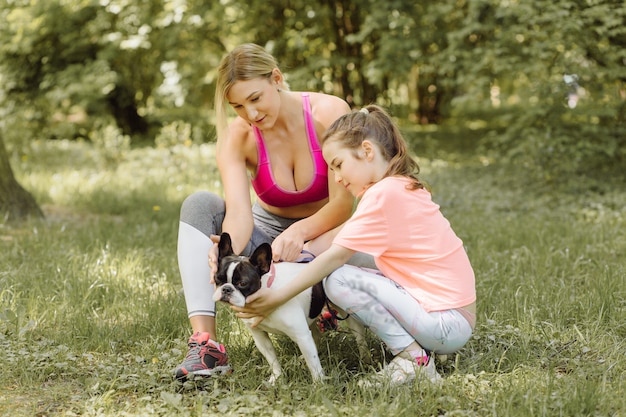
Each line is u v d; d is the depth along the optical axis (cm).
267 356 336
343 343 374
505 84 1551
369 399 313
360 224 323
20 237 648
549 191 952
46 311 425
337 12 1499
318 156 361
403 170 336
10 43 1588
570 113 1036
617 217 779
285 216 383
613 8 999
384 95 1605
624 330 398
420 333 325
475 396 311
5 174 750
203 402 312
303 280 313
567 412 288
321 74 1501
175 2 1434
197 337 339
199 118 1736
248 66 332
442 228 334
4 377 338
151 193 948
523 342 369
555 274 520
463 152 1407
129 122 1745
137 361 356
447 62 1158
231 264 306
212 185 1007
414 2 1323
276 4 1519
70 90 1530
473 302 335
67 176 1067
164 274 509
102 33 1612
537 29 1068
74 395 321
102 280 494
